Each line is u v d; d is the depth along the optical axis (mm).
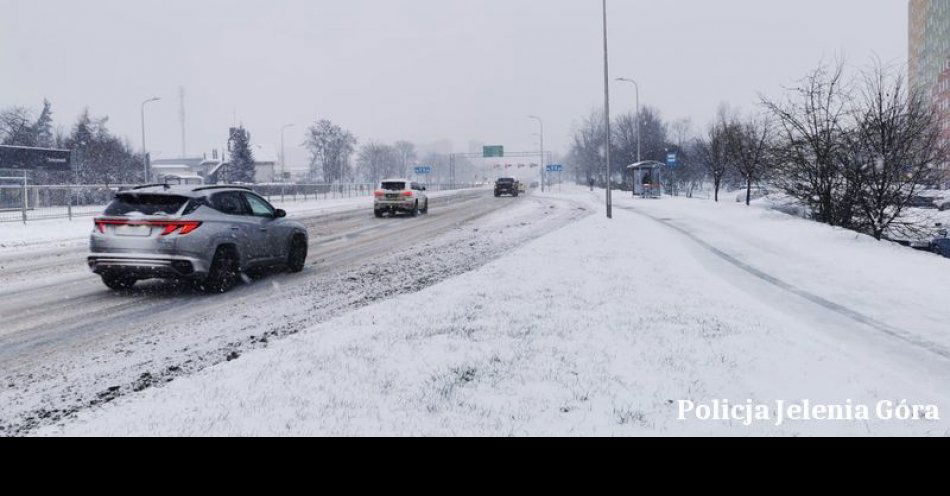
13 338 7445
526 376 5508
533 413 4684
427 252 16016
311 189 50594
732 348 6398
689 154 71375
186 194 10234
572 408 4789
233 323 8219
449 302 8789
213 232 10188
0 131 61875
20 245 18766
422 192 32875
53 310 9039
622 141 81250
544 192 75812
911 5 126812
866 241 16234
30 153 32781
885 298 9656
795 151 21547
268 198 43250
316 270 13070
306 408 4785
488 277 11008
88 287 11000
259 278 11984
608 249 15062
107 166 55156
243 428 4430
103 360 6547
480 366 5773
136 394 5422
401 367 5773
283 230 12398
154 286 11133
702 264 13094
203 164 106438
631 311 8156
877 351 6766
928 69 113750
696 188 78562
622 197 50750
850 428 4449
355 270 13008
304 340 6816
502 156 117500
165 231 9750
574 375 5543
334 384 5324
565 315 7906
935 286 10578
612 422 4535
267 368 5789
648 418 4605
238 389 5227
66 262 14656
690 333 7008
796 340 6766
